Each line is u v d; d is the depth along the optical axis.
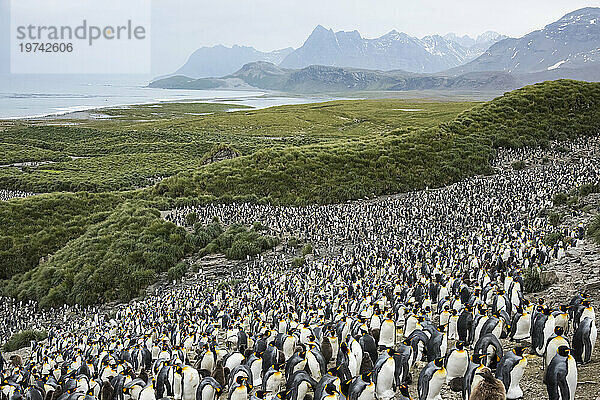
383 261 30.23
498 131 66.88
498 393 9.64
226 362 15.73
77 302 36.94
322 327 17.25
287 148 65.38
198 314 26.83
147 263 39.28
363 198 53.78
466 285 20.23
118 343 22.75
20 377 19.17
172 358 17.61
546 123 68.50
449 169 57.78
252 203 52.19
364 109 170.25
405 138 66.19
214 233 43.41
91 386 16.48
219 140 113.62
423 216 42.19
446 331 14.60
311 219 44.59
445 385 11.77
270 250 40.53
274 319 20.84
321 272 31.17
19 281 42.09
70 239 47.84
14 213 51.09
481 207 41.62
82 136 126.88
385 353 11.94
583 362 11.89
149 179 79.50
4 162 96.06
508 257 25.41
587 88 77.19
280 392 11.56
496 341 12.14
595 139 64.56
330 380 11.40
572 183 43.75
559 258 23.27
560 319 13.70
